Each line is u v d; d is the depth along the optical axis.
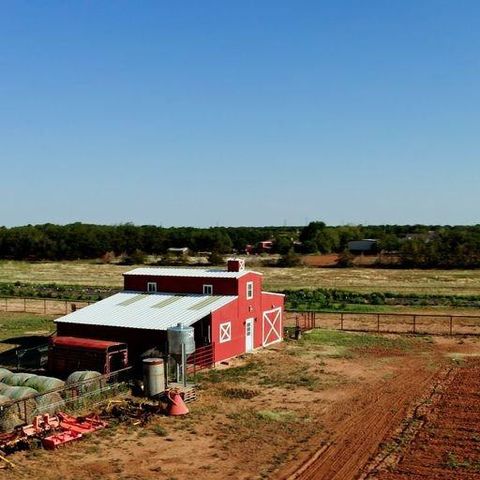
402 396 29.69
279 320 45.03
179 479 19.80
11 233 152.38
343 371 35.19
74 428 23.84
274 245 152.38
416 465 20.62
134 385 30.34
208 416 26.55
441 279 91.50
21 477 19.70
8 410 24.12
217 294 40.75
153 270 45.47
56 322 38.69
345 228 179.12
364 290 78.00
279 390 31.00
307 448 22.64
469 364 36.91
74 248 146.12
